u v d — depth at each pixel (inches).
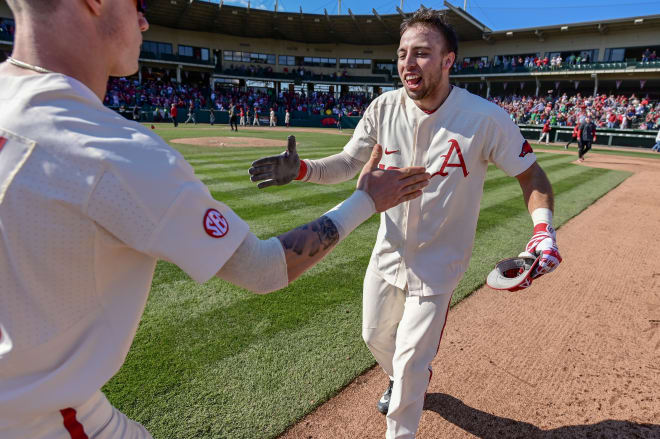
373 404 85.4
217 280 141.2
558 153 676.7
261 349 101.7
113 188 26.3
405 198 42.9
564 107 1229.1
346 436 76.8
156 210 27.5
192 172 30.9
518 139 65.1
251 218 214.7
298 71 1727.4
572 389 94.0
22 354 28.0
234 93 1617.9
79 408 31.8
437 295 69.3
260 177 61.9
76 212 26.2
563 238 209.2
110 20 30.1
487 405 88.1
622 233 218.7
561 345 112.0
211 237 29.6
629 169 477.1
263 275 33.3
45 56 28.3
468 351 108.0
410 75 62.1
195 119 1249.4
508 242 193.0
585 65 1263.5
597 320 126.4
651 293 146.3
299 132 1072.8
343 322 115.6
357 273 150.8
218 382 88.8
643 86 1245.1
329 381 91.0
